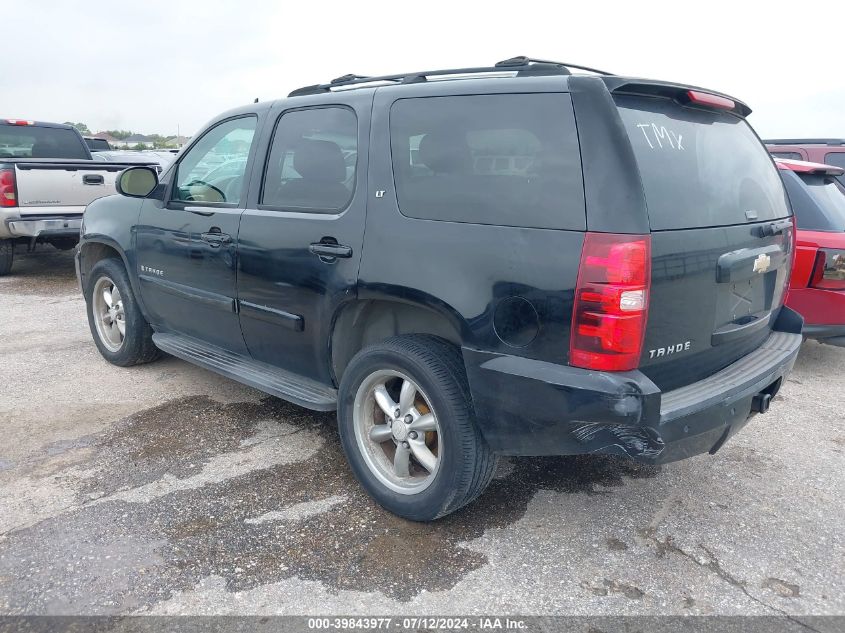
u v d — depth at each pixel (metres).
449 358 3.02
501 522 3.27
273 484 3.58
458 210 2.92
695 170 2.91
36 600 2.67
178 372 5.27
